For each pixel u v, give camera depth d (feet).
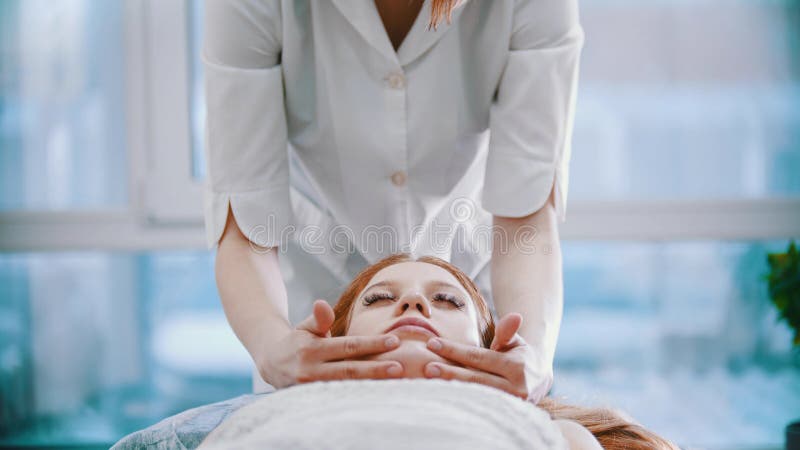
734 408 9.82
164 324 10.28
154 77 10.05
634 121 10.35
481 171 5.41
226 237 4.76
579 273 10.45
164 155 10.09
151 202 10.09
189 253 10.30
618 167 10.37
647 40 10.30
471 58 4.79
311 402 3.56
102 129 10.22
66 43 10.17
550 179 4.76
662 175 10.38
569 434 3.92
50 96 10.19
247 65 4.66
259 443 3.16
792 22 10.29
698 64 10.31
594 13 10.31
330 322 3.82
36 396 10.16
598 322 10.43
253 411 3.66
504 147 4.82
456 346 3.83
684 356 10.42
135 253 10.26
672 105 10.34
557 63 4.71
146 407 10.19
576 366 10.39
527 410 3.58
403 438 3.18
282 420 3.46
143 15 10.05
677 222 10.21
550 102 4.73
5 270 10.21
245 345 4.34
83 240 10.16
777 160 10.37
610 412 4.57
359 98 4.83
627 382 10.30
